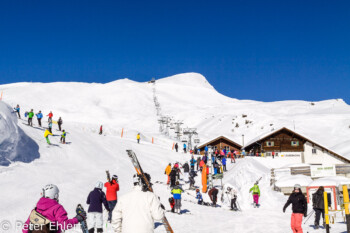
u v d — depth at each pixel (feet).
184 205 64.03
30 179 52.54
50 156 71.00
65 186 53.36
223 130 352.49
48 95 558.97
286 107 461.78
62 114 457.68
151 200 13.75
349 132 309.01
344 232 35.42
